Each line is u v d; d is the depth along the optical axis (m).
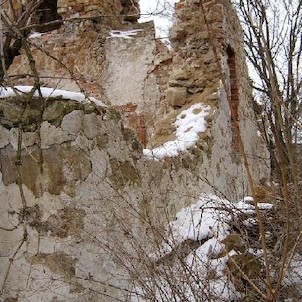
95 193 3.28
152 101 8.13
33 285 3.09
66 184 3.14
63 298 3.06
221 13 6.75
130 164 3.76
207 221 4.06
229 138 6.90
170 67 8.12
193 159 5.34
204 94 6.48
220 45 6.69
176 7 6.88
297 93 4.42
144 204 3.84
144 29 8.45
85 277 3.14
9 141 3.18
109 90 8.36
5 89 3.24
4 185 3.17
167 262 3.20
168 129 6.16
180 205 4.64
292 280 3.47
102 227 3.27
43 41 8.60
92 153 3.30
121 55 8.41
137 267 3.41
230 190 6.55
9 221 3.14
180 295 3.02
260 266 3.60
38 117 3.15
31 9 3.92
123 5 9.41
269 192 4.93
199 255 3.55
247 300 3.20
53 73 8.48
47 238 3.11
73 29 8.55
